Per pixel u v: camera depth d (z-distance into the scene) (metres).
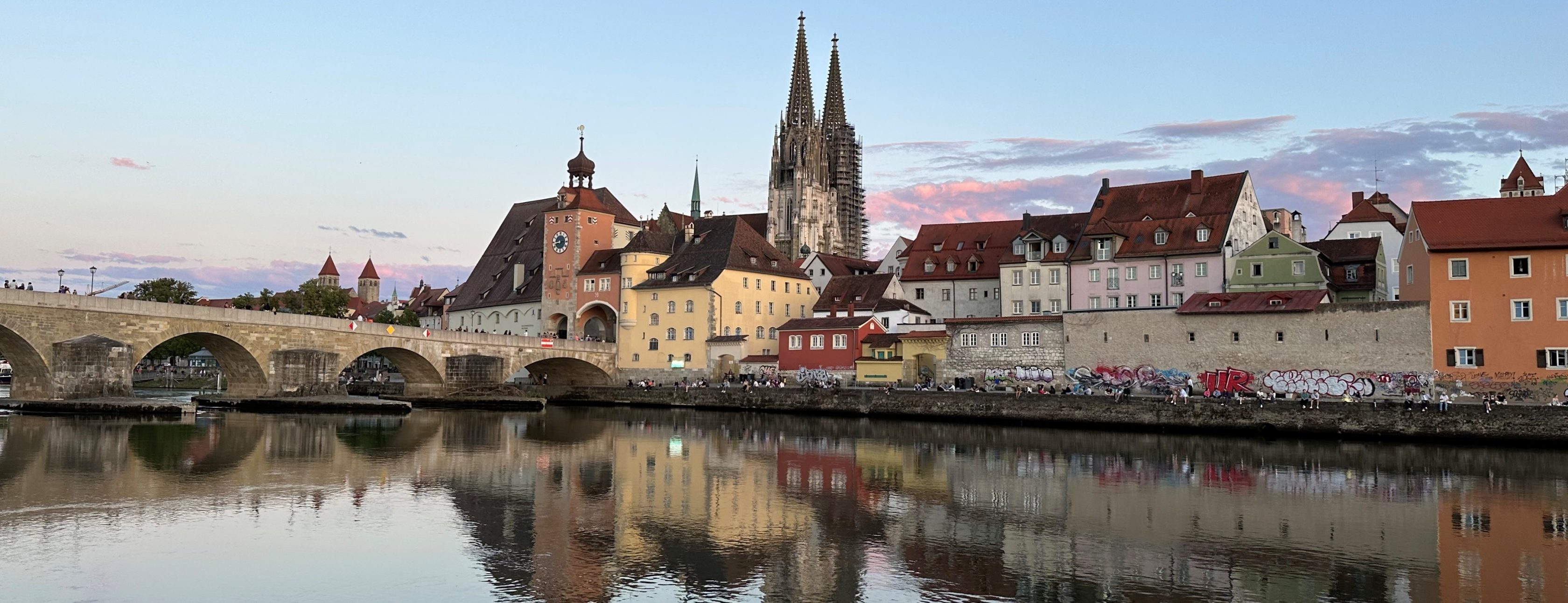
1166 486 57.72
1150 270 124.12
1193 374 100.12
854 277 151.12
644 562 38.97
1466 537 44.25
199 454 66.12
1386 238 137.50
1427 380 89.44
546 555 39.78
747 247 155.50
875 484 58.12
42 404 93.12
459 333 132.38
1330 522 47.34
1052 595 35.25
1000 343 112.44
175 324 102.31
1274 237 116.88
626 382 151.88
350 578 36.16
